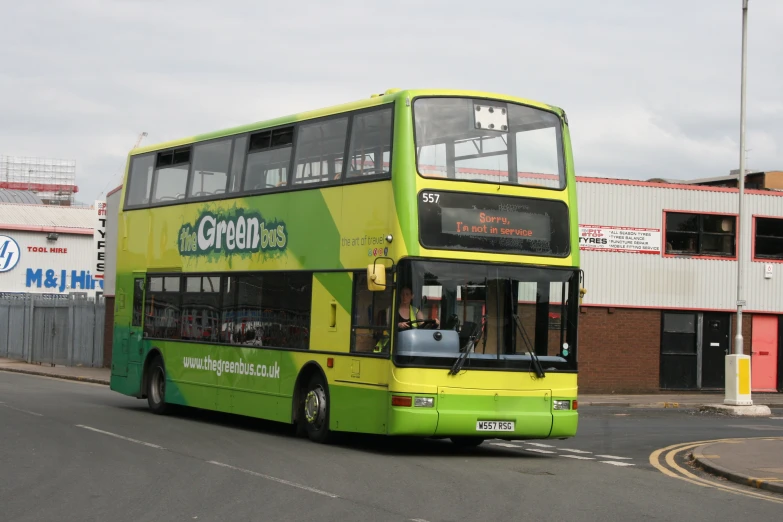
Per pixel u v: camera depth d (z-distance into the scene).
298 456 13.98
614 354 32.19
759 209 33.94
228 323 18.17
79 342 39.59
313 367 15.80
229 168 18.52
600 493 11.45
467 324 14.07
